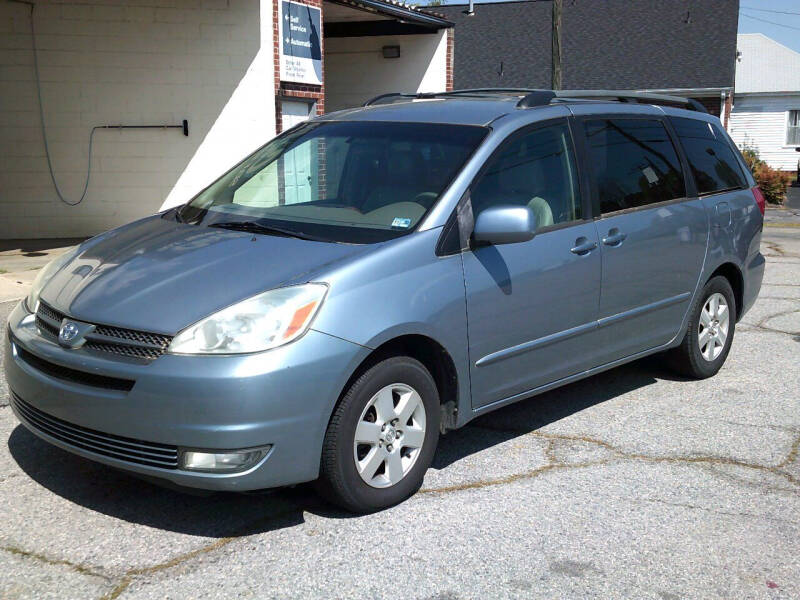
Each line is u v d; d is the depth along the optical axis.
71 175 12.91
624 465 4.60
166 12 12.73
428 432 4.10
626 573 3.49
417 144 4.65
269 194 4.80
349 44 18.44
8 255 11.20
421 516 3.93
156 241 4.32
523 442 4.91
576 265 4.77
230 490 3.50
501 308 4.34
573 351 4.91
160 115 12.98
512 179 4.59
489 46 29.80
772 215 21.55
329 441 3.70
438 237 4.12
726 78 27.61
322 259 3.85
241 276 3.75
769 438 5.05
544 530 3.83
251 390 3.41
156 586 3.29
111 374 3.51
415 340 4.02
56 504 3.94
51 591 3.23
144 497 4.04
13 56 12.44
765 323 8.14
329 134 5.01
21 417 4.02
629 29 29.45
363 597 3.26
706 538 3.80
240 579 3.35
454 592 3.30
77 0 12.46
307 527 3.79
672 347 5.84
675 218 5.56
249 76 13.10
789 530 3.90
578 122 5.10
